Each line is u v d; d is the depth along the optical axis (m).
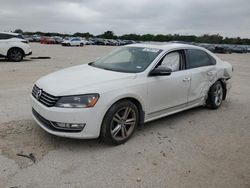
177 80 5.09
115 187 3.17
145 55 5.03
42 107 3.98
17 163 3.57
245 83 10.58
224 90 6.67
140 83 4.43
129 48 5.53
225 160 3.94
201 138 4.70
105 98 3.96
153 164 3.73
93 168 3.55
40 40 58.88
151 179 3.36
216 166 3.75
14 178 3.25
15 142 4.14
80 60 17.62
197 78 5.60
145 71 4.61
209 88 6.09
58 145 4.14
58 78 4.40
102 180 3.29
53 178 3.29
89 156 3.86
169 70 4.61
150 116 4.78
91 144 4.23
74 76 4.44
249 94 8.34
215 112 6.22
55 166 3.55
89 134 3.93
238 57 34.16
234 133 4.98
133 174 3.46
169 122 5.41
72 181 3.25
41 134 4.47
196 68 5.64
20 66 13.00
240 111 6.38
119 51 5.60
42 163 3.61
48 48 34.91
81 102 3.82
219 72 6.24
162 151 4.12
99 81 4.16
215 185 3.30
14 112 5.51
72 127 3.85
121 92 4.12
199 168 3.68
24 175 3.32
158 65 4.82
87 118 3.85
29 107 5.90
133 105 4.36
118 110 4.14
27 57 18.16
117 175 3.42
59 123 3.85
